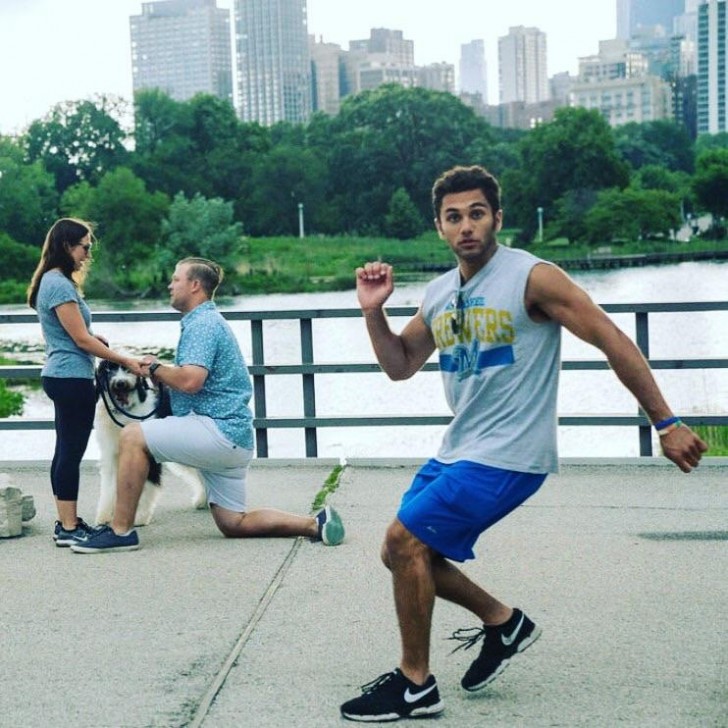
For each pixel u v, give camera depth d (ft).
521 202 361.71
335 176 398.83
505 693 11.86
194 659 13.10
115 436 19.34
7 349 102.01
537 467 11.03
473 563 16.87
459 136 398.62
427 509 10.91
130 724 11.30
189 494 22.41
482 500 10.90
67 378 17.95
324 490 22.09
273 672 12.63
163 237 302.45
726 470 23.22
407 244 358.23
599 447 46.83
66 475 18.22
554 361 11.15
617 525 18.97
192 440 17.74
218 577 16.38
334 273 306.96
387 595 15.34
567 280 10.82
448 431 11.48
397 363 12.15
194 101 412.16
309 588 15.75
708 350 78.13
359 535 18.60
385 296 11.89
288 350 96.99
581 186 352.90
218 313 18.26
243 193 394.52
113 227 300.61
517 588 15.58
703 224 354.33
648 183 385.50
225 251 300.20
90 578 16.51
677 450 10.60
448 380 11.51
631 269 260.83
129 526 17.94
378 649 13.28
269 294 275.80
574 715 11.23
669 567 16.42
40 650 13.53
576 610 14.57
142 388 19.17
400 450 48.19
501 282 10.99
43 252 18.15
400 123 395.55
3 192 333.62
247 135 419.54
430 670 12.60
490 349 11.07
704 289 193.36
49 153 394.11
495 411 11.16
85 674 12.71
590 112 362.94
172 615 14.73
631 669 12.45
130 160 391.65
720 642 13.24
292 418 25.08
